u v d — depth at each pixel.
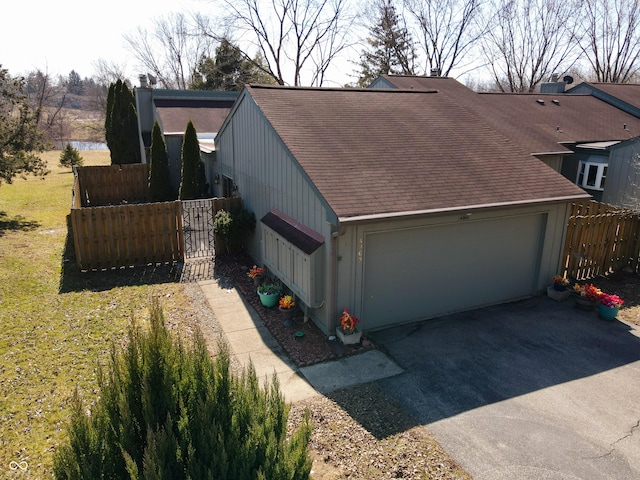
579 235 10.50
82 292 9.93
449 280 9.07
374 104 11.71
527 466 5.19
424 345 7.95
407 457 5.28
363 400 6.38
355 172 8.46
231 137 13.59
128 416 3.56
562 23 34.22
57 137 50.97
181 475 3.53
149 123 23.55
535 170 10.03
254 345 7.91
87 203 20.12
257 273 10.44
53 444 5.39
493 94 19.69
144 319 8.69
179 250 12.05
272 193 10.35
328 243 7.69
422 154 9.62
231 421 3.87
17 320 8.44
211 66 37.94
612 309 8.80
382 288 8.43
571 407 6.28
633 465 5.24
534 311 9.36
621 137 17.33
